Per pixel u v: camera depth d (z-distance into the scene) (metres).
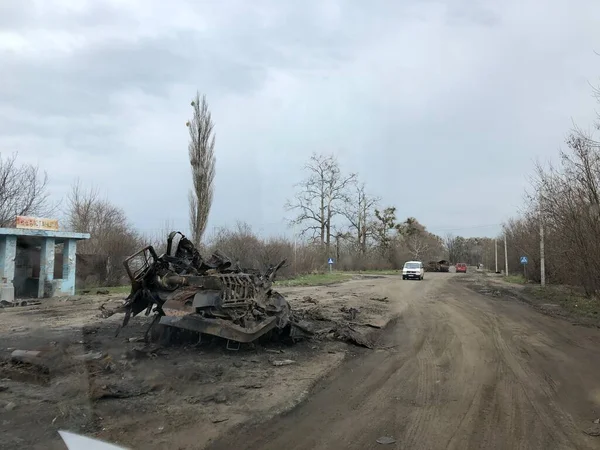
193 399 5.81
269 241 36.72
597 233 18.39
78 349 7.88
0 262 17.30
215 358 7.99
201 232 29.91
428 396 6.38
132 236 25.69
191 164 30.03
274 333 9.70
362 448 4.59
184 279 8.88
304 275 41.28
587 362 8.47
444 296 22.61
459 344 10.19
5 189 22.80
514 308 17.22
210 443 4.55
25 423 4.76
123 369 6.90
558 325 12.97
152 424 4.95
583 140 18.69
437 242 109.31
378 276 51.38
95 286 23.08
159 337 8.88
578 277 20.77
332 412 5.66
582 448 4.63
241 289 9.09
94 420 4.95
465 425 5.25
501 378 7.35
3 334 9.56
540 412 5.72
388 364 8.30
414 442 4.75
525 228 35.41
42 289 18.77
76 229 32.16
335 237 65.25
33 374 6.32
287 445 4.61
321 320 13.06
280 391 6.34
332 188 63.28
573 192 19.55
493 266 85.19
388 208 77.44
